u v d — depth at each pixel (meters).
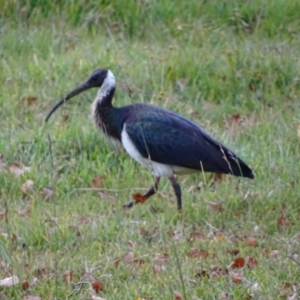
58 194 11.98
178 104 14.35
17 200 11.88
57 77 14.98
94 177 12.47
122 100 14.48
